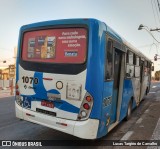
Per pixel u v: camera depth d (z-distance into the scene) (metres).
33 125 8.13
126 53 7.80
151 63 17.81
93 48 5.25
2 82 28.50
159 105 14.48
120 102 7.48
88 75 5.21
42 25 6.07
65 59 5.57
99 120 5.36
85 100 5.23
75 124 5.30
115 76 7.04
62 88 5.54
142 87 13.21
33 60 6.18
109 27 5.97
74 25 5.50
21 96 6.47
